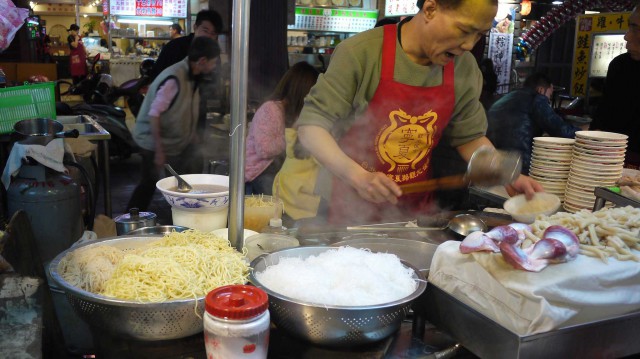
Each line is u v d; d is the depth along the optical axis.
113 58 8.37
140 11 6.99
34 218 1.75
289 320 1.07
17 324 1.02
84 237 1.73
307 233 1.64
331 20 7.79
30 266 1.37
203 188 1.65
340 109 1.91
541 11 7.09
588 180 2.00
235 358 0.88
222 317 0.87
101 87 6.63
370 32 1.92
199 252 1.19
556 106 5.74
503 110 3.66
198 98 3.41
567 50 7.71
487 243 1.12
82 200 2.29
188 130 3.42
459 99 2.06
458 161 2.45
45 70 6.13
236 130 1.22
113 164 5.92
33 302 1.07
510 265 1.07
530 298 1.01
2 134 2.57
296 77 2.77
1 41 2.56
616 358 1.12
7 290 1.07
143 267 1.11
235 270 1.17
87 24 12.98
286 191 2.31
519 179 1.87
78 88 6.86
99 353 1.10
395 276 1.23
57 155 1.80
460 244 1.18
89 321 1.07
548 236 1.13
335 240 1.61
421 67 1.89
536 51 7.55
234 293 0.94
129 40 9.20
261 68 5.54
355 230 1.70
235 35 1.15
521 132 3.59
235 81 1.18
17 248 1.31
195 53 3.26
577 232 1.21
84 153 2.95
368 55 1.88
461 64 2.01
